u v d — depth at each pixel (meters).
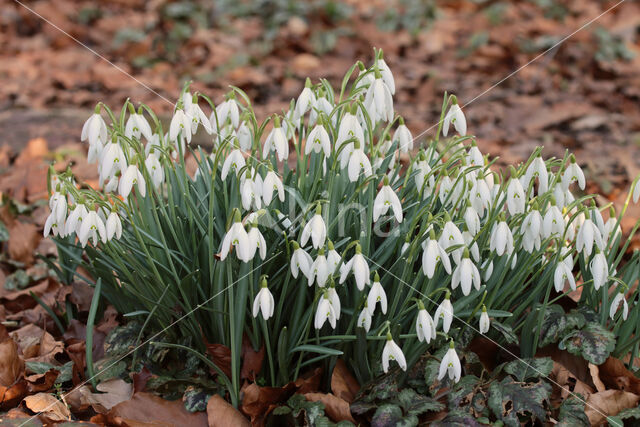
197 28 8.21
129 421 2.19
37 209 3.91
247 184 2.07
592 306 2.51
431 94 6.46
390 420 2.12
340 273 2.09
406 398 2.21
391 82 2.32
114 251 2.26
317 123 2.11
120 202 2.31
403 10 8.69
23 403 2.41
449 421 2.15
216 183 2.46
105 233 2.16
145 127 2.32
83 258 3.08
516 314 2.42
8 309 3.11
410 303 2.33
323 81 2.46
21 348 2.74
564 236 2.24
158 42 7.82
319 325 2.01
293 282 2.30
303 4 8.43
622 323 2.50
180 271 2.41
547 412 2.23
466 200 2.18
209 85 6.80
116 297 2.62
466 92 6.52
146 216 2.36
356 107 2.13
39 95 6.26
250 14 8.52
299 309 2.25
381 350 2.31
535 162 2.29
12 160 4.71
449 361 2.07
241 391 2.31
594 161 4.74
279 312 2.26
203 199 2.41
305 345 2.23
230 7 8.58
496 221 2.28
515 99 6.19
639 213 3.80
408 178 2.49
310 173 2.46
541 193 2.31
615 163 4.73
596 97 6.25
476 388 2.25
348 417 2.19
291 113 2.43
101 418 2.23
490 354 2.47
